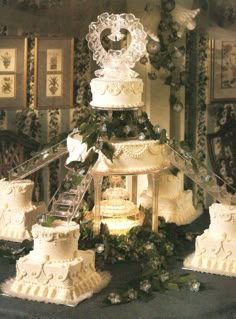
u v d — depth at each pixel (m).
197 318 2.21
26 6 3.00
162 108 3.11
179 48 3.06
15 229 2.80
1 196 2.84
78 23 3.05
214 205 2.59
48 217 2.35
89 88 3.24
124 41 3.16
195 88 3.31
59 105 3.21
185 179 3.34
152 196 2.78
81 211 2.79
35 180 3.22
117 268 2.55
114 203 2.80
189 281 2.40
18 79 3.14
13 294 2.30
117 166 2.56
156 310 2.23
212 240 2.54
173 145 2.74
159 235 2.72
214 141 3.31
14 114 3.17
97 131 2.57
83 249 2.62
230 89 3.31
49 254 2.31
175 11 3.03
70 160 2.65
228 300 2.31
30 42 3.13
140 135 2.63
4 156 3.16
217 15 3.14
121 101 2.62
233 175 3.30
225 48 3.27
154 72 3.06
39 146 3.18
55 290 2.28
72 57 3.19
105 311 2.22
